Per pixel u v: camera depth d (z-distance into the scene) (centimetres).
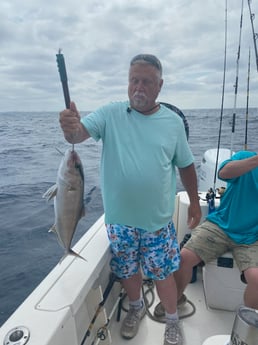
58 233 143
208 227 212
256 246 194
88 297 168
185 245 211
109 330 193
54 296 136
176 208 256
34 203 621
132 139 163
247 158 200
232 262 202
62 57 119
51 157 1166
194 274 241
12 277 354
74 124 127
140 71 154
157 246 172
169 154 166
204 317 206
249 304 175
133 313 190
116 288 214
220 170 212
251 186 204
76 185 139
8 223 512
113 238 173
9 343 109
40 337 112
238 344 89
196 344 184
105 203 172
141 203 164
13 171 932
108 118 165
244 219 201
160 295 181
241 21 259
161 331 192
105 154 167
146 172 161
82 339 155
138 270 183
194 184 192
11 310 300
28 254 407
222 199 221
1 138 1798
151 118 163
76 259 167
